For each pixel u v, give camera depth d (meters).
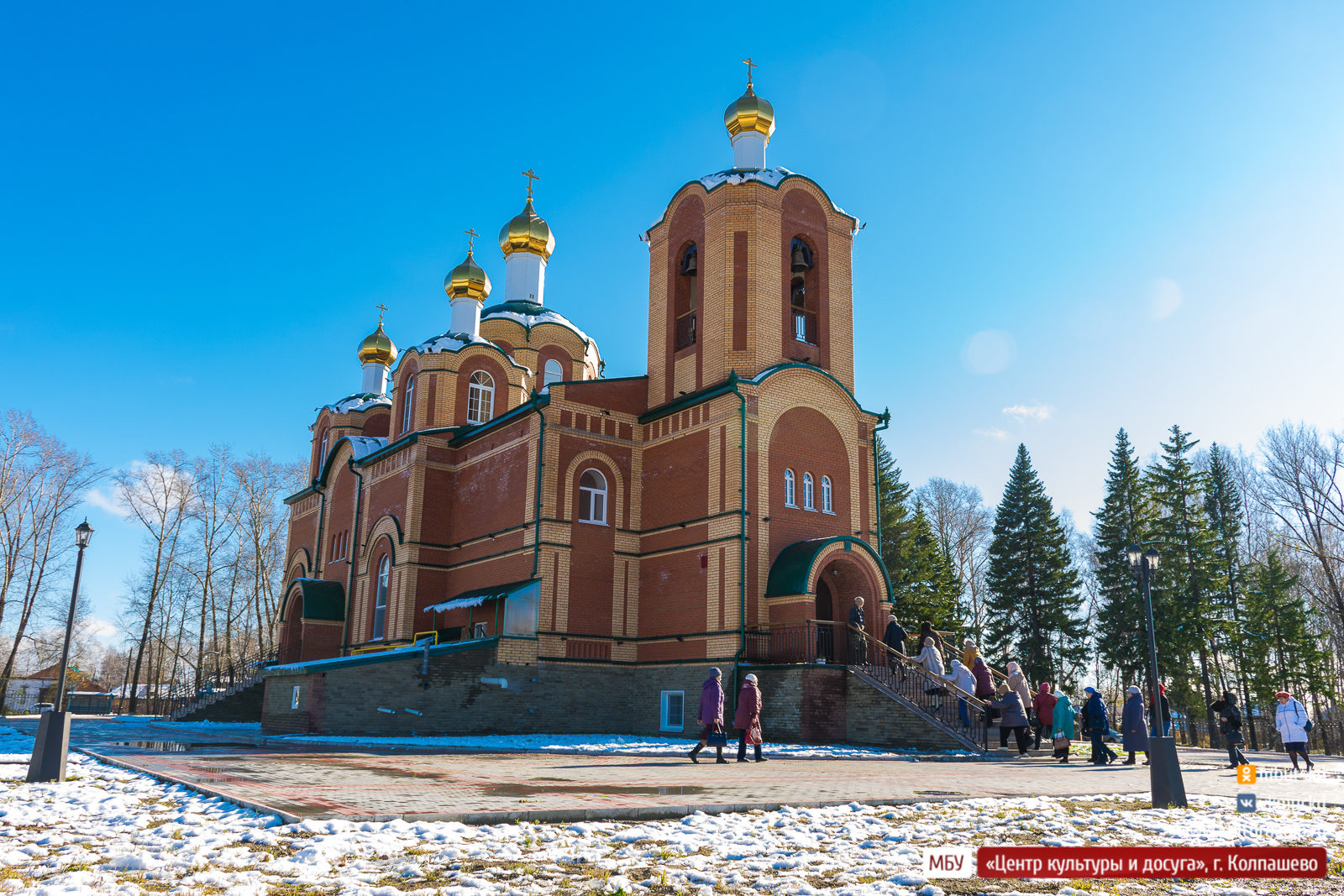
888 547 54.72
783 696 25.20
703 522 28.69
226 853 7.29
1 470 50.38
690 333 32.38
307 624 38.00
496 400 38.59
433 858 7.29
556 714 28.28
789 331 30.84
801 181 32.31
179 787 11.51
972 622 57.44
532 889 6.39
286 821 8.56
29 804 10.26
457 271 40.75
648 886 6.64
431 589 34.22
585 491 30.86
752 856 7.81
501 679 27.52
